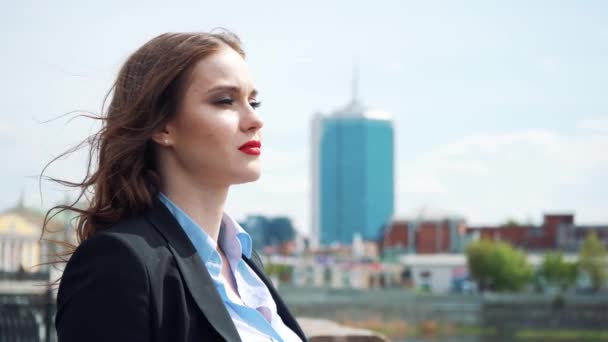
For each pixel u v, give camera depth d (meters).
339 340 4.84
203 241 2.24
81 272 1.99
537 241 163.50
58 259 2.32
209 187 2.29
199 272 2.13
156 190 2.26
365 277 138.25
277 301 2.62
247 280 2.48
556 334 110.56
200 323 2.08
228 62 2.27
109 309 1.95
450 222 169.25
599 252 121.56
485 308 112.12
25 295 8.38
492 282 120.56
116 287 1.96
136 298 1.97
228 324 2.09
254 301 2.44
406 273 140.88
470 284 137.88
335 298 108.00
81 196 2.26
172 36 2.29
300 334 2.63
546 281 123.44
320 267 136.75
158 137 2.25
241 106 2.28
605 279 120.44
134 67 2.27
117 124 2.22
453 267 140.12
